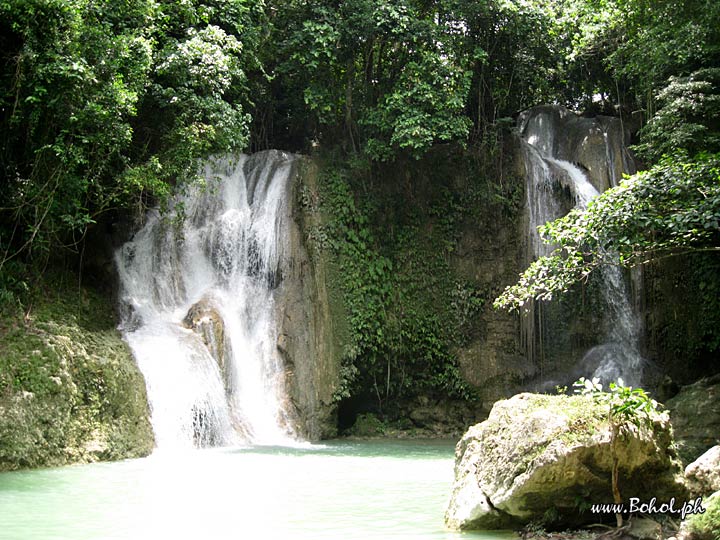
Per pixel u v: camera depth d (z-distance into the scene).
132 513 9.73
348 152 25.06
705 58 22.95
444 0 25.34
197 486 12.08
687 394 18.33
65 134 16.52
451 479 12.91
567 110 28.28
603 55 28.64
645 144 22.78
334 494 11.28
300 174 23.11
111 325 18.86
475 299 24.55
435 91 23.58
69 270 18.97
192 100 18.61
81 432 15.12
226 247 22.33
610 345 24.53
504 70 27.59
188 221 22.34
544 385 24.12
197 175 20.48
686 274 24.62
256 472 13.78
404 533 8.41
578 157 26.67
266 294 21.91
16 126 16.73
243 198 23.62
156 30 18.50
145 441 16.39
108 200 17.44
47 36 15.82
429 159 25.31
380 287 23.41
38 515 9.63
